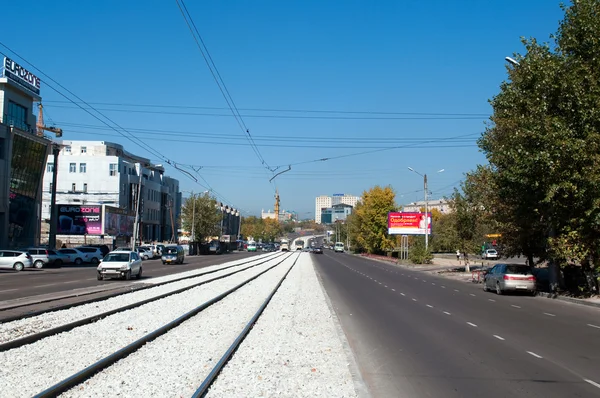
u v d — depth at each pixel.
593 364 9.72
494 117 28.30
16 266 40.59
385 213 85.25
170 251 52.38
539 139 20.92
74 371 8.34
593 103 20.33
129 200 88.06
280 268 45.41
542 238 26.72
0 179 48.22
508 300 22.69
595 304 20.25
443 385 8.20
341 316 16.59
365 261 70.50
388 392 7.79
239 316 15.61
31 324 13.23
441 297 23.42
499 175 25.08
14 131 49.81
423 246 61.03
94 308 16.59
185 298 20.33
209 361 9.30
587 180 19.80
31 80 54.91
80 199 82.38
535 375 8.86
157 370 8.55
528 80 22.31
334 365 9.36
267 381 8.03
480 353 10.73
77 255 50.38
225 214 153.88
